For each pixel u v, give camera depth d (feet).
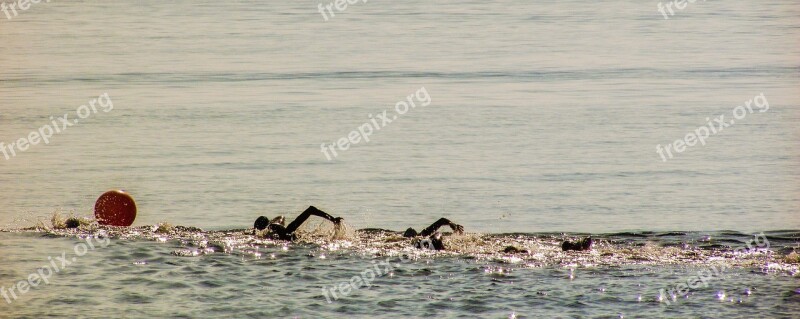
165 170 296.30
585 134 356.59
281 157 317.63
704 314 157.17
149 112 403.75
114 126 372.58
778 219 231.50
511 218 237.66
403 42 638.94
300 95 444.55
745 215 237.04
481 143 341.62
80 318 157.17
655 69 529.86
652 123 377.09
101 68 531.50
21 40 647.97
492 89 464.24
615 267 185.26
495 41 644.69
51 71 519.19
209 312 160.25
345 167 302.04
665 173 291.99
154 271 183.11
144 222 232.53
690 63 551.18
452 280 176.76
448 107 416.26
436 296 167.53
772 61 550.36
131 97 439.63
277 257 192.95
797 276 178.29
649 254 195.52
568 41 647.97
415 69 526.16
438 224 211.00
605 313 158.10
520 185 276.21
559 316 156.76
